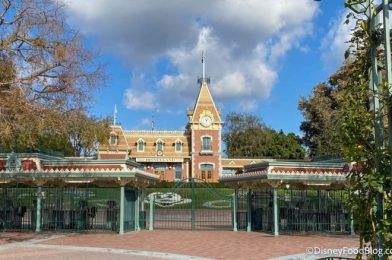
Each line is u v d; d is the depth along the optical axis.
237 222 24.81
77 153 56.41
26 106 17.27
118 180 22.28
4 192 24.30
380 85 6.05
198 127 70.50
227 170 72.00
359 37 6.73
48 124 18.20
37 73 17.89
